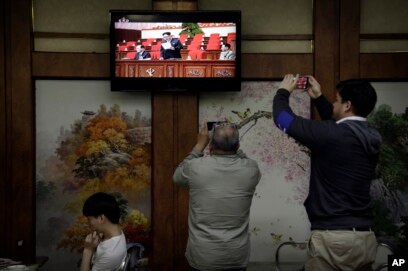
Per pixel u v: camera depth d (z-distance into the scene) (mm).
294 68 4309
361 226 2459
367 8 4363
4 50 4184
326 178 2506
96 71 4242
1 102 4184
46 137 4281
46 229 4281
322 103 2988
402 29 4371
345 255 2434
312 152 2559
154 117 4238
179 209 4246
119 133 4301
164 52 4121
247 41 4355
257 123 4352
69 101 4289
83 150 4297
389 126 4383
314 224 2535
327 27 4293
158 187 4238
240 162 2887
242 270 2877
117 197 4297
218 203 2779
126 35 4090
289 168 4367
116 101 4305
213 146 2906
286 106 2604
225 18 4098
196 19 4102
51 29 4273
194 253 2807
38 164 4273
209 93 4332
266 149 4359
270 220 4355
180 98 4254
